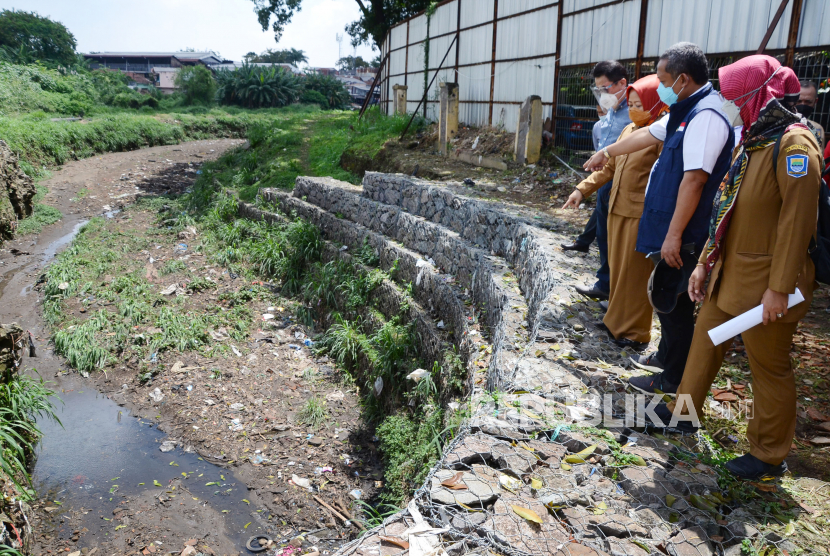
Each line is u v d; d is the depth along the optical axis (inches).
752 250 88.2
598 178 159.0
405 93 681.6
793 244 81.5
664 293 110.7
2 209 445.1
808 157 80.7
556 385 120.1
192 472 208.7
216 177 605.6
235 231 453.7
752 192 87.0
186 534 177.8
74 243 439.2
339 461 217.8
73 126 727.7
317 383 275.4
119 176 647.1
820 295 194.1
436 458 172.4
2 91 863.1
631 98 133.3
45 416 242.1
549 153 390.0
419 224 297.0
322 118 941.8
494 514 82.0
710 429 119.5
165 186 623.2
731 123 92.0
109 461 213.8
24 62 1396.4
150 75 2410.2
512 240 229.6
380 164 489.7
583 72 375.6
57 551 169.5
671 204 110.2
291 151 621.0
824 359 150.0
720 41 275.6
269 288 384.2
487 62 507.8
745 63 87.7
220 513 187.9
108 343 300.4
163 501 192.4
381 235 335.0
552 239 212.4
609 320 141.4
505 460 94.3
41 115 827.4
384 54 824.9
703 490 89.0
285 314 352.2
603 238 161.0
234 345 310.3
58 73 1139.3
